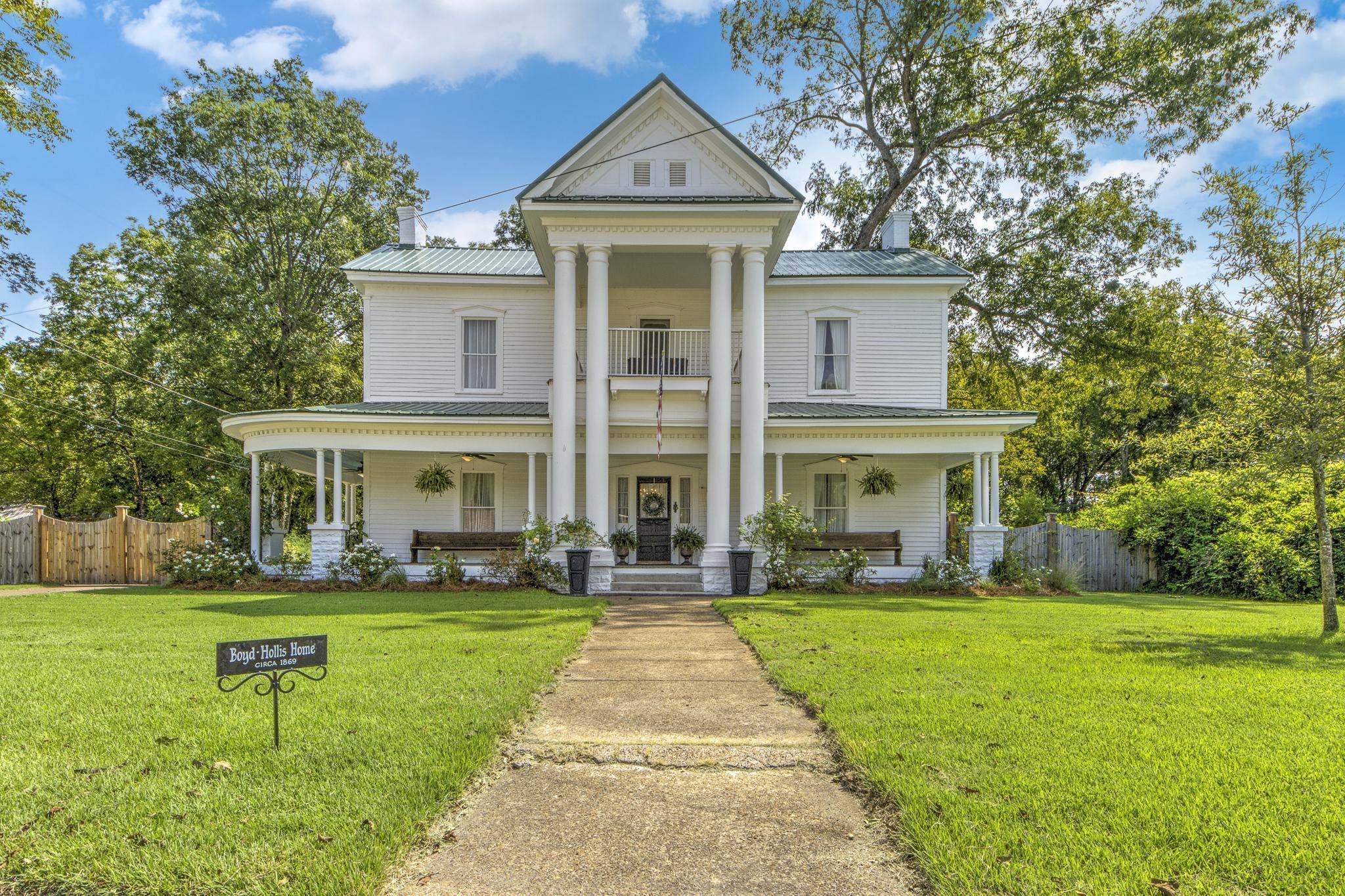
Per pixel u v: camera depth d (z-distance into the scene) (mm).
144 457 30422
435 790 4195
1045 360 27016
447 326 19891
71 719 5414
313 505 36594
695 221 16328
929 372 20078
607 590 15906
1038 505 30734
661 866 3529
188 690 6273
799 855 3637
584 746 5141
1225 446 12117
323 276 26891
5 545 18984
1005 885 3166
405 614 11477
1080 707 5863
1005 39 25656
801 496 19625
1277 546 16828
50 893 3223
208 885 3211
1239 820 3781
